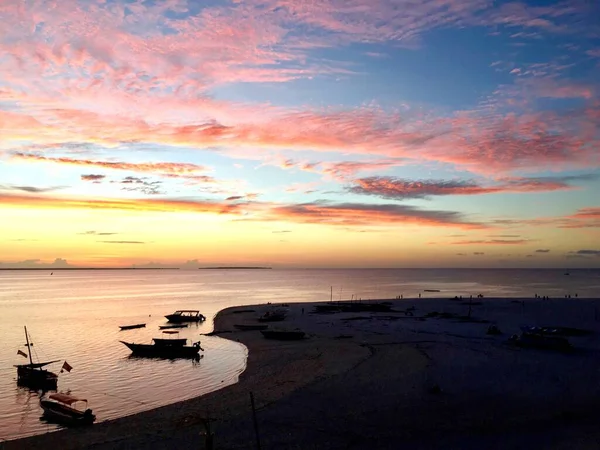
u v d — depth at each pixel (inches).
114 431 1242.6
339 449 1078.4
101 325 3777.1
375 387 1562.5
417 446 1087.0
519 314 3865.7
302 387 1587.1
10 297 7190.0
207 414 1344.7
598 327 3043.8
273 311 4099.4
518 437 1123.9
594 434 1128.2
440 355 2090.3
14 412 1487.5
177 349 2393.0
